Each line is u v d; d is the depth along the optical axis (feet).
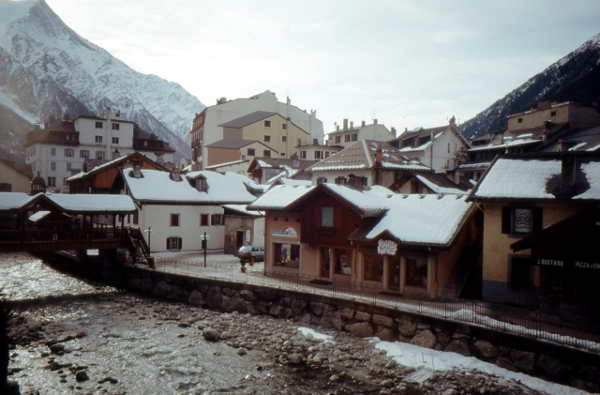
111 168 203.00
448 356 67.05
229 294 101.30
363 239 92.89
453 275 89.92
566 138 191.93
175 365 66.85
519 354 61.36
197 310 100.99
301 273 108.17
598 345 57.57
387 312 76.79
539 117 220.43
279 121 323.37
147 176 165.78
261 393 57.93
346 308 82.53
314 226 104.68
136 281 121.90
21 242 114.62
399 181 178.60
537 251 68.33
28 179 242.78
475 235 98.63
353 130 307.58
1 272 144.36
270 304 94.53
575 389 55.52
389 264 93.45
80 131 307.17
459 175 186.60
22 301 106.93
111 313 97.25
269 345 75.97
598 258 63.21
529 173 84.23
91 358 69.56
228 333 82.23
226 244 157.48
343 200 96.94
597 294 65.05
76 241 123.44
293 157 256.93
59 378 61.57
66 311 98.48
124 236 132.67
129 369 65.41
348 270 100.89
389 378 61.72
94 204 127.03
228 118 337.31
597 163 78.79
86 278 140.15
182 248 161.27
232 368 65.98
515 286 81.82
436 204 98.63
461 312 74.54
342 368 65.57
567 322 66.44
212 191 172.14
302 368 65.92
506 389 55.77
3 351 49.01
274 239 114.62
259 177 233.35
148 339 79.15
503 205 82.79
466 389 56.65
